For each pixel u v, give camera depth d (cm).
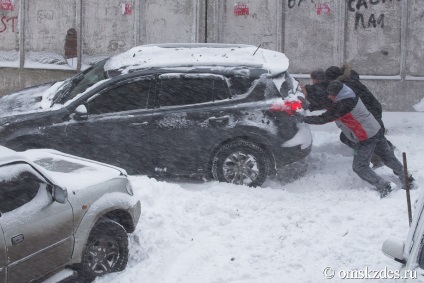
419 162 1353
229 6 1831
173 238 969
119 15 1833
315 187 1235
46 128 1164
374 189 1188
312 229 997
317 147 1470
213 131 1191
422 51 1809
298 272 858
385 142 1182
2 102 1269
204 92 1207
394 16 1803
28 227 716
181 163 1202
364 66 1825
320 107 1295
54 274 770
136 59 1248
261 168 1203
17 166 738
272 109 1196
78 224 789
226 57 1262
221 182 1198
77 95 1197
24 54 1838
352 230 979
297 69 1841
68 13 1825
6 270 690
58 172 864
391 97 1823
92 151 1181
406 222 991
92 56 1844
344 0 1800
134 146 1188
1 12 1822
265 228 1008
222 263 891
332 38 1822
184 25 1842
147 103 1196
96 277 830
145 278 851
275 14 1823
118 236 855
